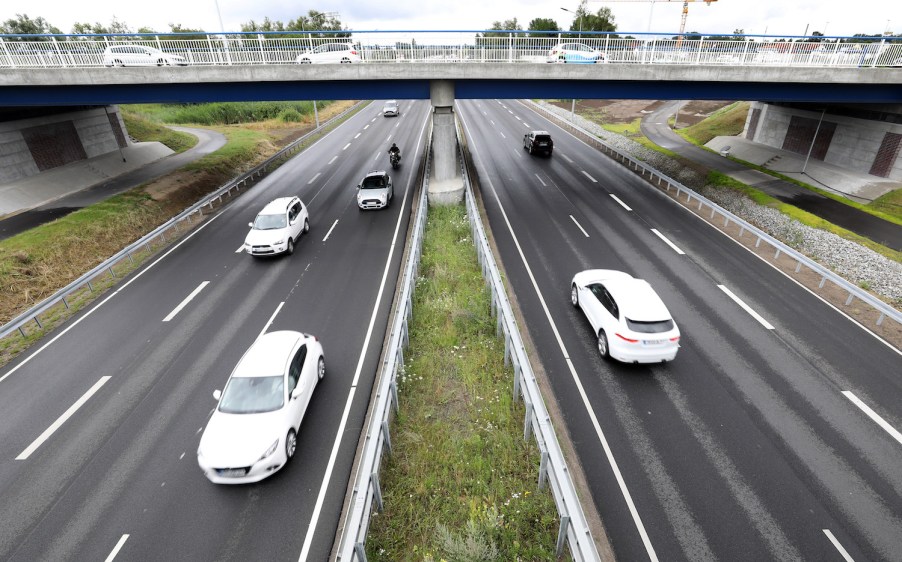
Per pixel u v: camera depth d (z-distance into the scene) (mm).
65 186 27562
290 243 19406
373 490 7742
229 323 14430
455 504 8211
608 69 22281
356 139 43750
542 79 23812
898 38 22219
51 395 11484
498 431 9672
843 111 29531
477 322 13516
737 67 22219
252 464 8391
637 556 7336
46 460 9508
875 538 7578
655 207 24500
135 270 18484
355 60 23219
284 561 7379
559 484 6980
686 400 10703
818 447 9367
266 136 45844
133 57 21844
